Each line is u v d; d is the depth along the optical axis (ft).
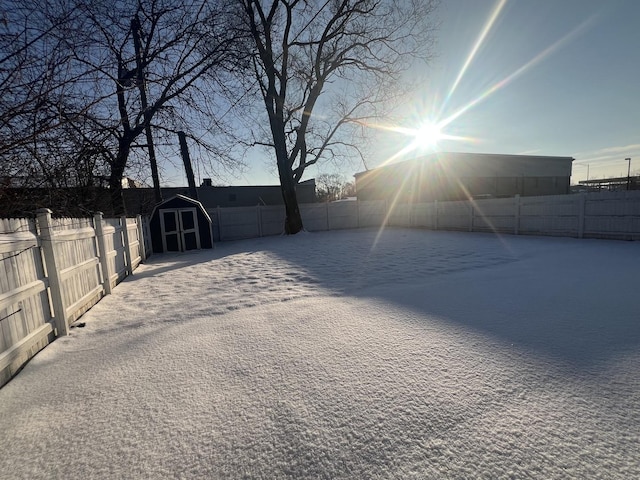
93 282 14.76
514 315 10.67
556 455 4.63
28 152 12.29
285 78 53.31
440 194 65.46
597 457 4.56
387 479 4.39
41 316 9.70
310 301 13.58
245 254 32.17
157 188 39.11
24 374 8.03
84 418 6.11
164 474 4.67
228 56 28.19
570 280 15.35
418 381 6.75
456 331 9.46
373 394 6.36
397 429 5.32
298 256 28.63
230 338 9.77
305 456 4.87
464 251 27.25
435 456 4.73
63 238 11.44
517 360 7.49
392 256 25.99
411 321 10.48
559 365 7.18
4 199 12.53
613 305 11.33
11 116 11.07
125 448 5.25
